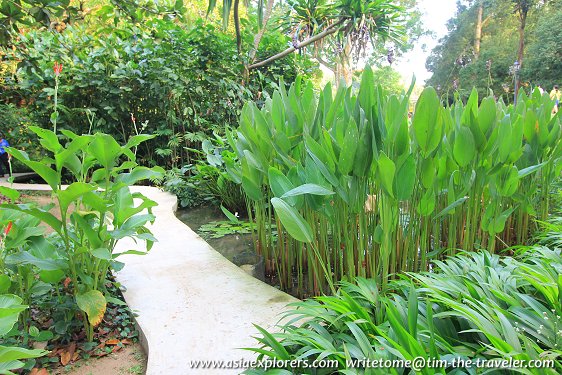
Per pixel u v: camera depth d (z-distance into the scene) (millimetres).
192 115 5836
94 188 1410
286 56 6281
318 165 1456
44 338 1415
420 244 1869
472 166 1760
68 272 1571
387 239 1446
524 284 1186
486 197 2109
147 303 1771
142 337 1531
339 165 1428
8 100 6039
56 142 1416
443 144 1731
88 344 1501
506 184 1798
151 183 5453
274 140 1801
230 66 5773
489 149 1728
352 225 1566
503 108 2447
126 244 2678
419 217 1729
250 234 3174
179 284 1981
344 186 1542
